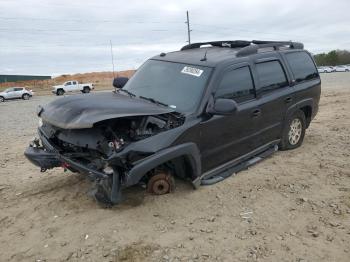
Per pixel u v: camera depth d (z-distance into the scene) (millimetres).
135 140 4887
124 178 4777
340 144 8164
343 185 6016
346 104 14914
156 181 5500
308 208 5273
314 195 5672
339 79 49000
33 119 19172
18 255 4352
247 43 7035
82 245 4473
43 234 4742
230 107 5262
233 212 5160
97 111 4828
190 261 4145
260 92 6477
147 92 5992
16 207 5504
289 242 4469
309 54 8164
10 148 9320
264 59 6719
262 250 4320
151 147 4879
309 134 9117
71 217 5094
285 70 7184
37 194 5906
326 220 4949
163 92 5855
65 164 5289
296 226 4816
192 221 4926
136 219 4969
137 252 4297
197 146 5434
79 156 5129
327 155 7410
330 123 10508
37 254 4355
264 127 6641
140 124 4980
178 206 5277
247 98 6227
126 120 4980
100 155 4930
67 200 5594
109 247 4410
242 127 6109
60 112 5121
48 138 5590
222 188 5828
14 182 6531
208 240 4520
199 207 5266
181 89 5758
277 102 6820
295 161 7055
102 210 5215
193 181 5594
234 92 5977
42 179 6527
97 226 4840
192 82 5746
